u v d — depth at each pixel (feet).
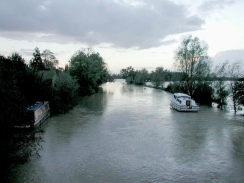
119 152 43.88
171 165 37.81
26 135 39.99
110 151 44.39
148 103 120.98
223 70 107.04
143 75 345.92
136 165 37.76
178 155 42.47
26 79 70.64
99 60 220.43
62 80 106.32
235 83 89.92
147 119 76.69
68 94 100.73
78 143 49.29
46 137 53.72
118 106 108.47
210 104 115.24
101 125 66.95
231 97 105.40
